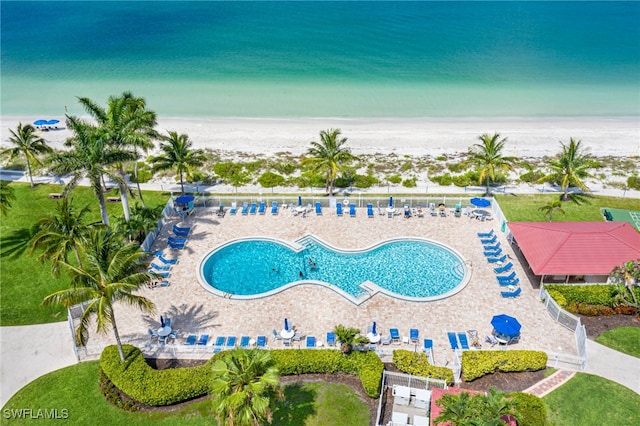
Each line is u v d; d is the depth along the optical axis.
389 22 151.62
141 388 27.38
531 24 150.62
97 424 26.59
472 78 100.56
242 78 100.56
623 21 156.25
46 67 110.50
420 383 28.23
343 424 26.36
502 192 52.84
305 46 124.50
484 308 34.56
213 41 131.25
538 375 29.62
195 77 101.44
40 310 35.34
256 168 59.00
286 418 26.62
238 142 69.19
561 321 33.06
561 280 37.53
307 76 101.25
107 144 37.56
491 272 38.44
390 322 33.19
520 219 46.84
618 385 28.80
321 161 48.09
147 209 42.44
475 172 56.47
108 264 25.97
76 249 33.66
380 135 72.00
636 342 31.94
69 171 34.78
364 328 32.53
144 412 27.20
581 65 110.38
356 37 133.25
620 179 56.75
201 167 59.81
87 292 25.22
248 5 185.62
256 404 21.38
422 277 38.50
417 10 171.75
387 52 118.44
